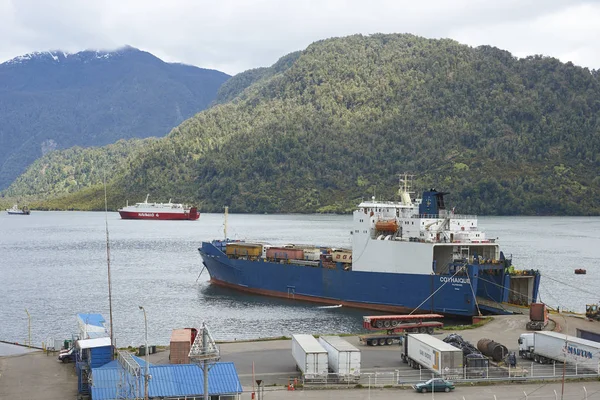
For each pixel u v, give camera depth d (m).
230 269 136.00
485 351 70.81
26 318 113.81
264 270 127.94
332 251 124.06
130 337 97.62
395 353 74.94
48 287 147.38
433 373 64.38
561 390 60.06
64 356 73.75
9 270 178.25
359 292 111.06
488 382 62.25
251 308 116.31
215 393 55.12
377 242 108.56
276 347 78.62
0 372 69.44
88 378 60.12
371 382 62.91
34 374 68.56
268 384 62.62
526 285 104.12
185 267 180.50
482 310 98.50
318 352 62.72
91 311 118.88
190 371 57.44
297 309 114.00
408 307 104.62
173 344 67.56
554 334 71.00
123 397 54.25
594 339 72.75
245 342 81.50
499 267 101.25
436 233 106.06
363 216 110.75
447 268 104.94
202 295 131.75
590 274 164.88
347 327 99.69
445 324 97.31
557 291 140.12
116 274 167.25
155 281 153.38
